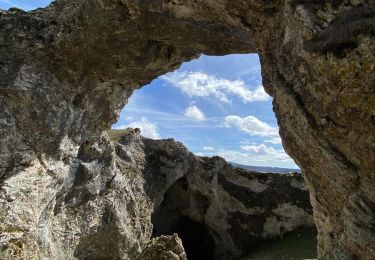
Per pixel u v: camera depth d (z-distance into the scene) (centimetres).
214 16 1005
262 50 920
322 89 636
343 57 580
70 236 1866
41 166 1335
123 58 1305
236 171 3212
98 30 1180
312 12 634
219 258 3156
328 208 737
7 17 1269
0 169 1220
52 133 1355
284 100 741
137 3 1045
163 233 3127
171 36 1202
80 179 1909
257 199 3114
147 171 2742
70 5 1227
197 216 3139
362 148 607
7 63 1248
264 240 3045
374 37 546
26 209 1262
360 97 579
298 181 3114
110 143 2133
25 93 1259
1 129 1219
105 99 1549
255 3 842
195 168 3058
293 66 701
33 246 1280
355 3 580
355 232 649
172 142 2972
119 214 2183
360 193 637
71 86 1376
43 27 1274
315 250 2642
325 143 668
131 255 2236
